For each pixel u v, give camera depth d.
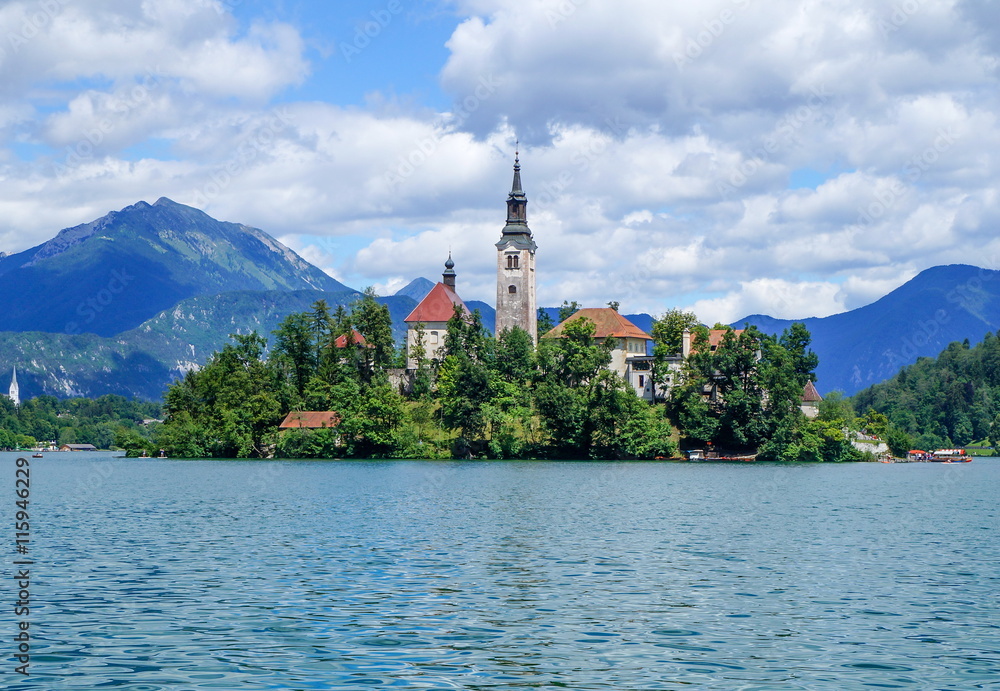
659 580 47.22
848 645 34.53
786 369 179.00
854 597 43.22
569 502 92.00
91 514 80.50
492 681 30.09
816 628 37.03
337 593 43.34
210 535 64.94
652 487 112.88
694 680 30.30
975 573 50.09
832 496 105.31
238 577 47.44
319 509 84.31
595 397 176.88
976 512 87.25
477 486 113.38
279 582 46.06
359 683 29.83
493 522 73.56
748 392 177.12
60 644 34.16
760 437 175.50
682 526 71.69
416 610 39.81
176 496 100.25
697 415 175.38
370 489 108.69
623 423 175.50
